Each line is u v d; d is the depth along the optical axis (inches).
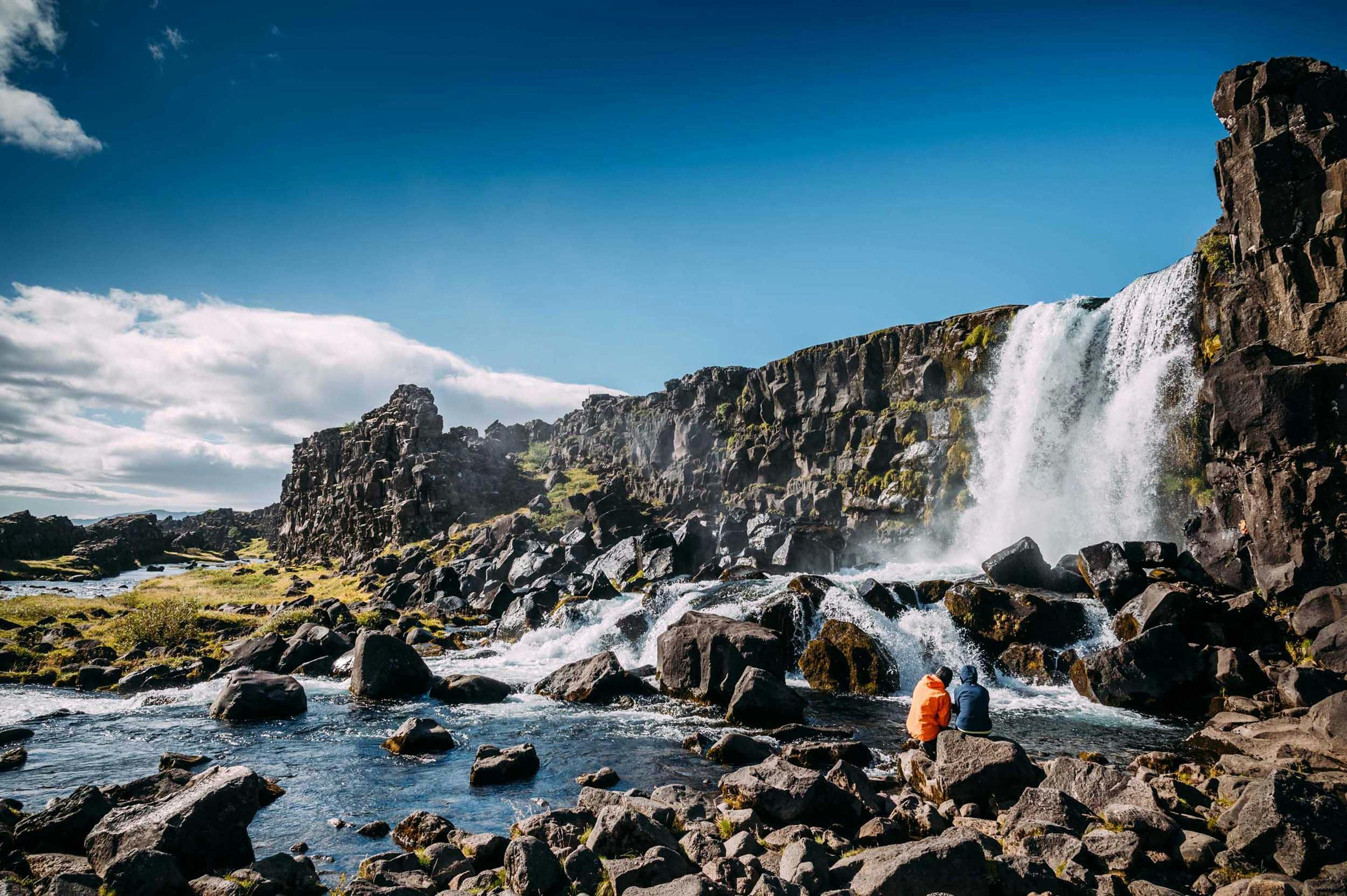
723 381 3255.4
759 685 838.5
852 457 2482.8
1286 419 985.5
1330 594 890.7
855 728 806.5
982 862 385.4
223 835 429.4
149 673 1037.8
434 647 1328.7
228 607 1781.5
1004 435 2034.9
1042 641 1042.1
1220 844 426.9
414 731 718.5
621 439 3772.1
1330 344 1044.5
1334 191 1073.5
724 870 403.5
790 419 2810.0
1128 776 490.9
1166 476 1549.0
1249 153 1173.1
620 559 1952.5
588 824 491.5
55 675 1060.5
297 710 871.1
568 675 1007.6
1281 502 987.3
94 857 410.6
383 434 3430.1
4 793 583.2
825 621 1114.7
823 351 2733.8
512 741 758.5
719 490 3021.7
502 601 1752.0
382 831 506.0
